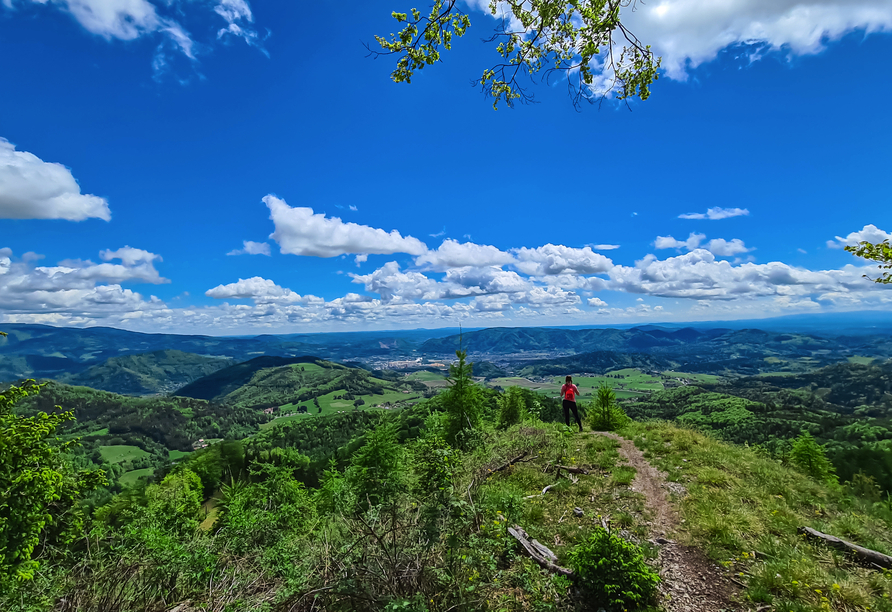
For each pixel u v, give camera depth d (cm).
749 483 814
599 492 795
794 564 497
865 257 681
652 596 464
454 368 1410
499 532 587
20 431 543
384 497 607
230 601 454
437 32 471
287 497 1448
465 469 929
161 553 534
